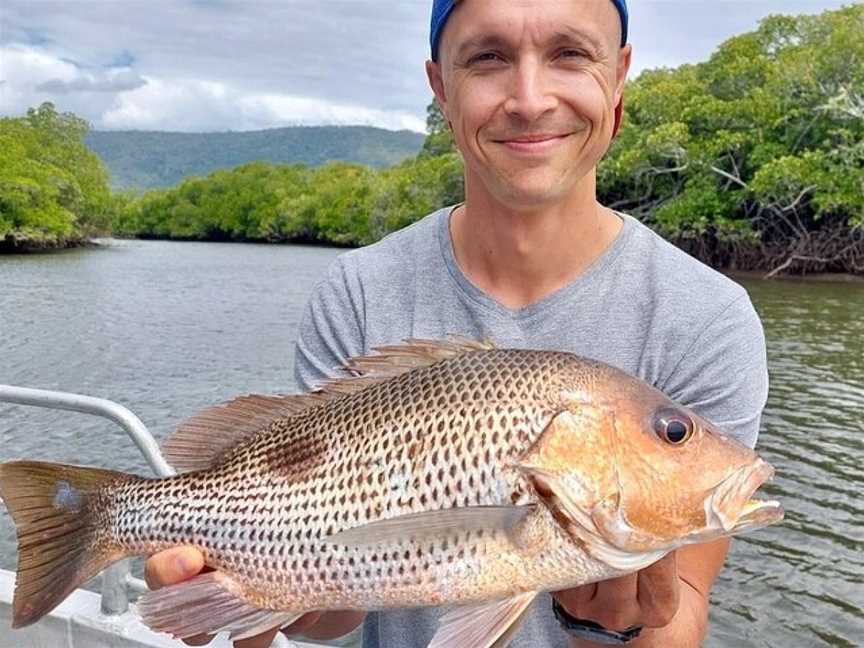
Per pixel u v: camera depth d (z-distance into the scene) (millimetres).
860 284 10125
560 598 557
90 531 619
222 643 871
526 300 661
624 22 636
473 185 646
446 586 517
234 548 579
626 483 520
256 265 17250
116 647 918
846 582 2213
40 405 874
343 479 561
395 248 718
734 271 11727
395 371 595
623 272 651
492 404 539
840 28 11977
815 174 10414
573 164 610
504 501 525
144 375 5367
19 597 600
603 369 548
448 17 617
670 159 12203
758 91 12008
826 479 2959
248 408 612
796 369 4824
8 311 8562
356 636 1914
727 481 525
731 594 2164
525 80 586
